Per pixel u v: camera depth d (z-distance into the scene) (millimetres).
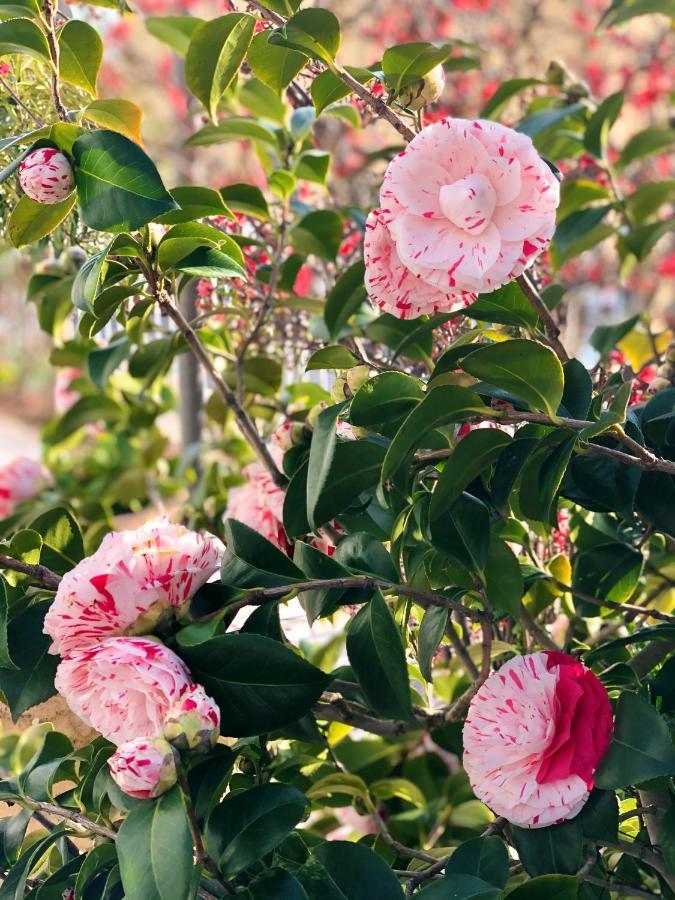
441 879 792
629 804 1072
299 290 1697
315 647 1383
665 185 1699
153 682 717
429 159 762
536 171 755
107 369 1513
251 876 809
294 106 1519
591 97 1659
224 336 1635
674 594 1320
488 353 760
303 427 1058
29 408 5227
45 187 804
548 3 3406
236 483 1801
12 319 5102
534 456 850
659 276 3412
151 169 801
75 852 995
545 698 809
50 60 907
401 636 880
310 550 910
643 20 3477
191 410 1968
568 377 877
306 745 1189
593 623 1280
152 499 2145
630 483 938
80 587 759
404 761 1480
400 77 923
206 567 806
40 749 990
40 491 2205
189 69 950
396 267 828
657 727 795
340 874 818
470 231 752
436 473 952
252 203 1391
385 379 842
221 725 797
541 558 1259
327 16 828
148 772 685
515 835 850
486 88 2645
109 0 1045
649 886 1036
